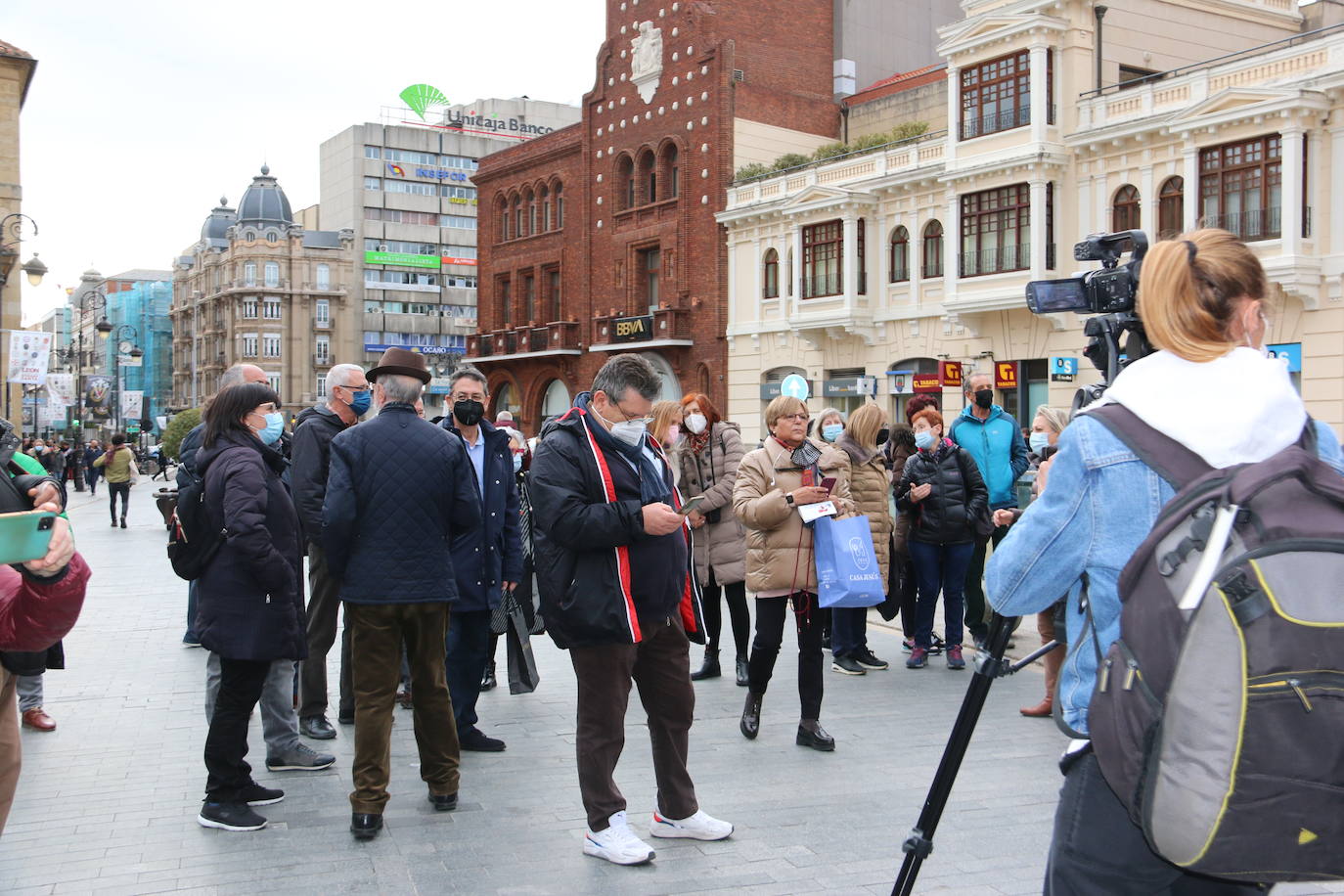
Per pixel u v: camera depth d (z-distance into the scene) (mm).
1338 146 21031
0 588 3291
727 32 35344
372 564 5020
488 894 4355
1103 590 2426
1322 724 1938
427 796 5574
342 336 95312
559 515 4621
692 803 4977
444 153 99625
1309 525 2078
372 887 4422
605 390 4887
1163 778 2068
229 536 5012
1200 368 2410
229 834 5039
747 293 34125
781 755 6324
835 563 6246
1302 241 21234
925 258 28938
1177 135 23031
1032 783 5785
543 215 43875
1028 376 26438
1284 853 1973
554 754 6398
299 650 5246
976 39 26297
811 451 6633
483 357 45406
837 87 37625
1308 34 21438
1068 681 2566
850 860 4707
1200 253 2482
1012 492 9242
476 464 6613
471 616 6457
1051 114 25391
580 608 4629
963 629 9688
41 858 4738
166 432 50031
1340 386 21078
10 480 3379
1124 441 2412
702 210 35469
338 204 99375
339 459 5066
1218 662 2023
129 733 6867
